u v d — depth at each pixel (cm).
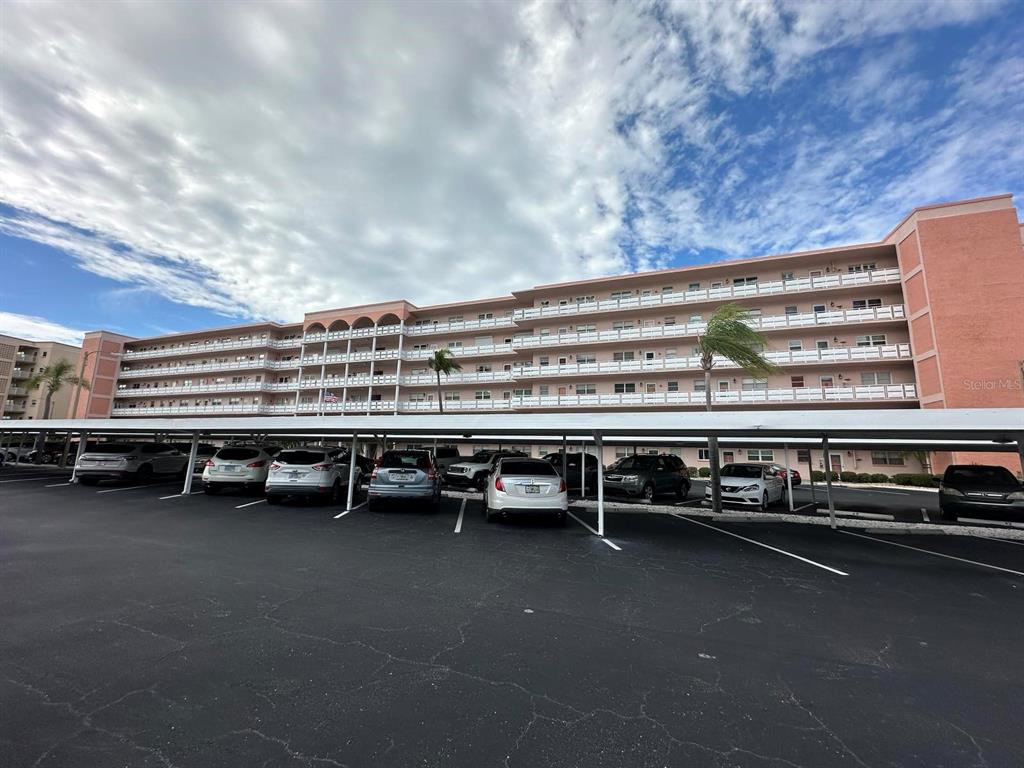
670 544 841
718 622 471
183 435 1984
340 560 671
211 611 464
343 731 275
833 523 1109
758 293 3362
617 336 3731
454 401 4312
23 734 262
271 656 371
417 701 310
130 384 6075
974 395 2523
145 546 723
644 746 268
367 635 418
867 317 3050
